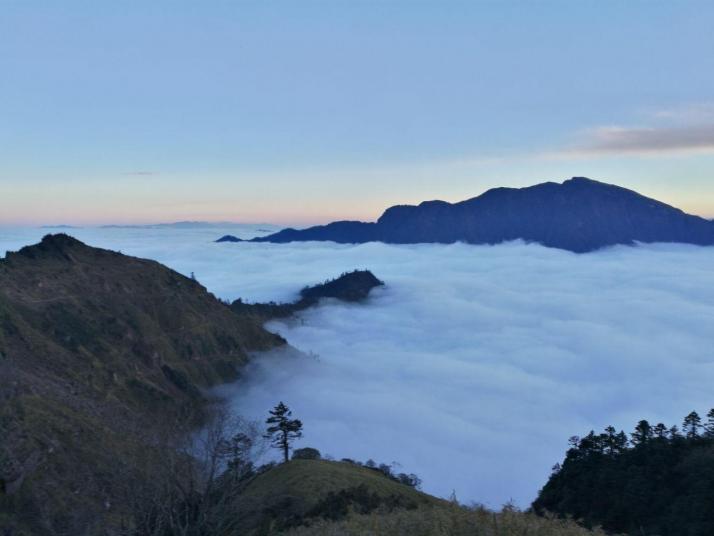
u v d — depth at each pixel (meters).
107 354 158.00
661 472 47.22
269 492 39.66
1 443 50.56
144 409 134.12
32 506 44.00
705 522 33.66
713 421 64.31
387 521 15.38
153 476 24.50
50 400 70.75
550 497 58.56
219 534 22.80
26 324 145.25
